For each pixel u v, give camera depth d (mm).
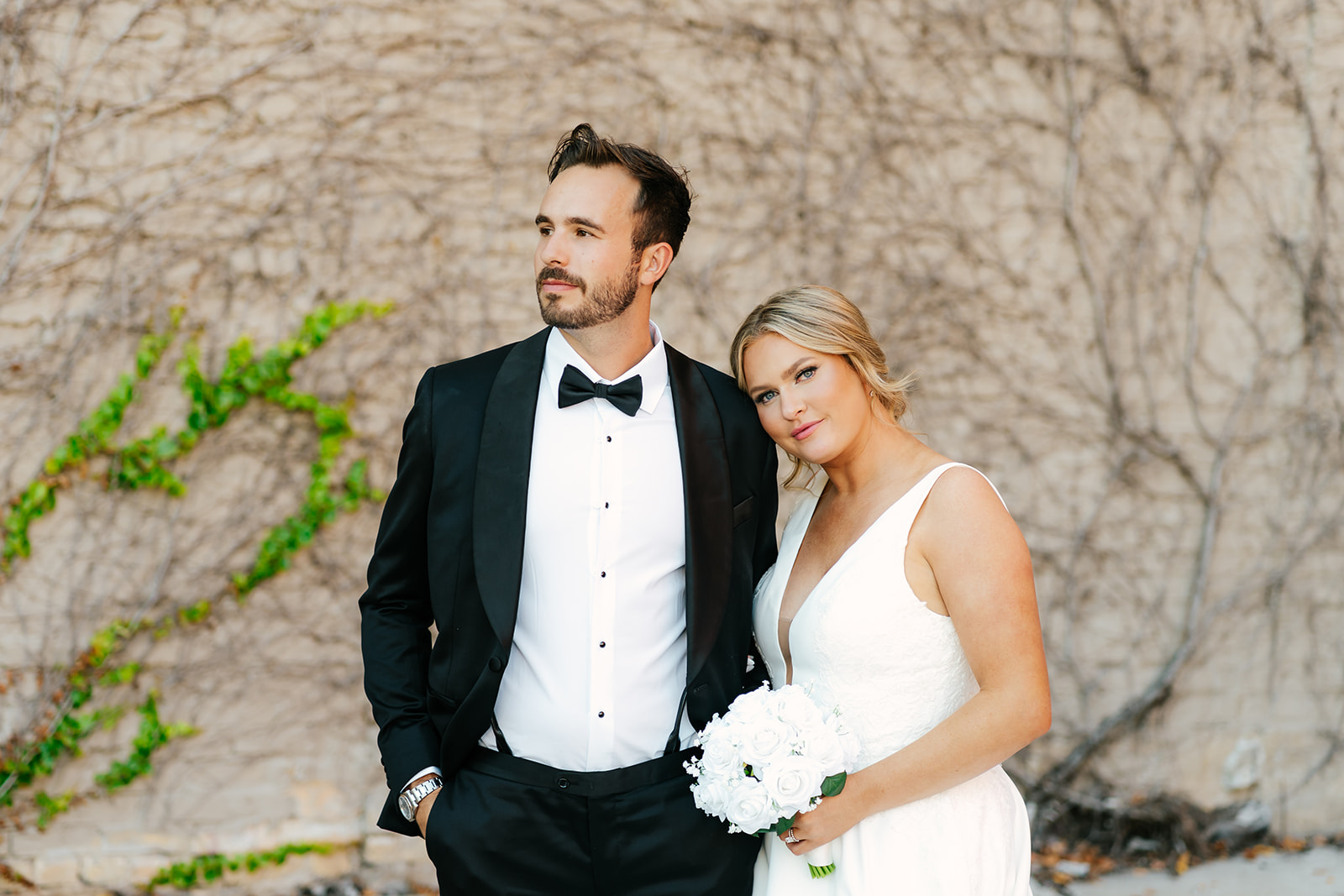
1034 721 1662
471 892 1810
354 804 3299
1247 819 3707
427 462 1896
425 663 1990
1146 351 3719
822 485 2127
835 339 1848
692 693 1839
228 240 3205
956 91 3611
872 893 1730
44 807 3113
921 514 1792
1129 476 3721
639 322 1932
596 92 3396
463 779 1847
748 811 1656
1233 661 3748
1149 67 3674
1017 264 3664
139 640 3182
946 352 3641
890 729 1776
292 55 3225
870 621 1770
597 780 1808
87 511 3146
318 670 3287
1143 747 3699
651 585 1875
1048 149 3660
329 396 3281
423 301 3320
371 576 1979
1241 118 3717
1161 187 3703
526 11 3348
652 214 1860
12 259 3078
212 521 3223
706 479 1924
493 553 1812
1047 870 3457
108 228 3135
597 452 1884
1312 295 3746
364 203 3283
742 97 3492
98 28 3111
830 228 3553
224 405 3205
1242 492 3758
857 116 3562
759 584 2078
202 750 3215
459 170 3330
